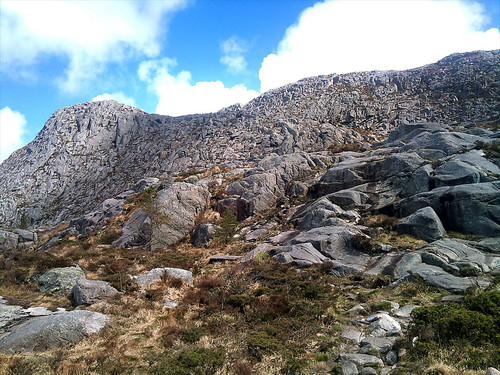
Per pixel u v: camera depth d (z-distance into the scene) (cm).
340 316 1206
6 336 1048
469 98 5584
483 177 2283
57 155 8131
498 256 1667
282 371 849
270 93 8812
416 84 6919
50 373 842
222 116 8125
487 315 884
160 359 920
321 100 7144
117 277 1742
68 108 10156
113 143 8262
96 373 848
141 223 3353
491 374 654
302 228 2727
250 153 5784
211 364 855
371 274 1706
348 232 2142
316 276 1708
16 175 8019
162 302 1465
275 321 1188
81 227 4156
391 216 2462
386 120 5956
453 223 2094
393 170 2820
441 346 819
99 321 1164
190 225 3484
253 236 2923
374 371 805
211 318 1255
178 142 7325
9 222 6350
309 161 4134
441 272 1506
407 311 1173
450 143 2912
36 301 1452
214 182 4331
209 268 2205
